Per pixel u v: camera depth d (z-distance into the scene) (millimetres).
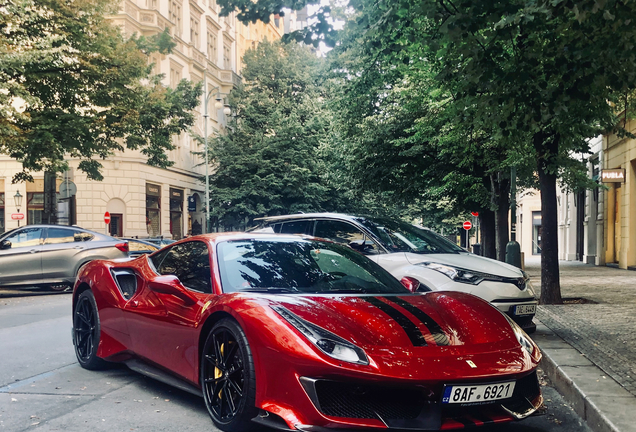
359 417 3273
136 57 19234
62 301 12789
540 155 10070
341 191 39438
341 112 18625
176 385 4328
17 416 4090
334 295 4043
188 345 4168
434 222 36625
